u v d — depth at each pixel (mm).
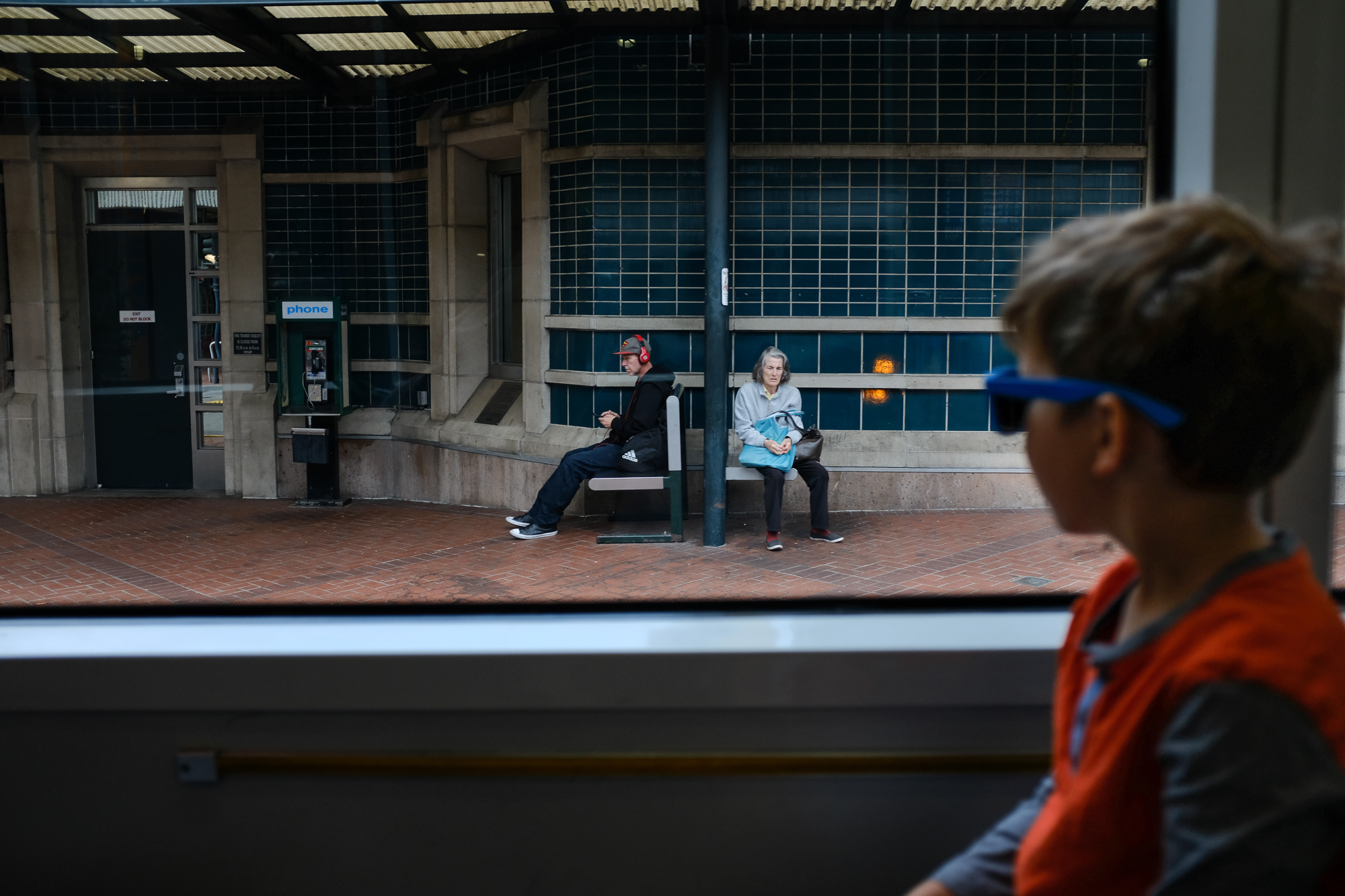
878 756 1289
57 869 1341
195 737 1312
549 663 1281
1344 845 579
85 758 1318
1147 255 590
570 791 1322
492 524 6391
